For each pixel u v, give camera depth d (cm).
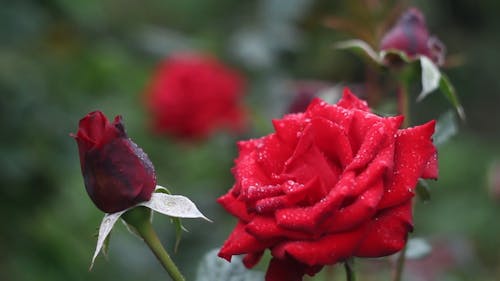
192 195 429
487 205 583
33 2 379
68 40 409
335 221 144
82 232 432
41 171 374
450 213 585
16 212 378
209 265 186
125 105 492
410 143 151
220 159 438
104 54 434
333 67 488
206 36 459
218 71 438
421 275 335
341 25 252
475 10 727
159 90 445
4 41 373
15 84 373
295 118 160
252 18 452
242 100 435
